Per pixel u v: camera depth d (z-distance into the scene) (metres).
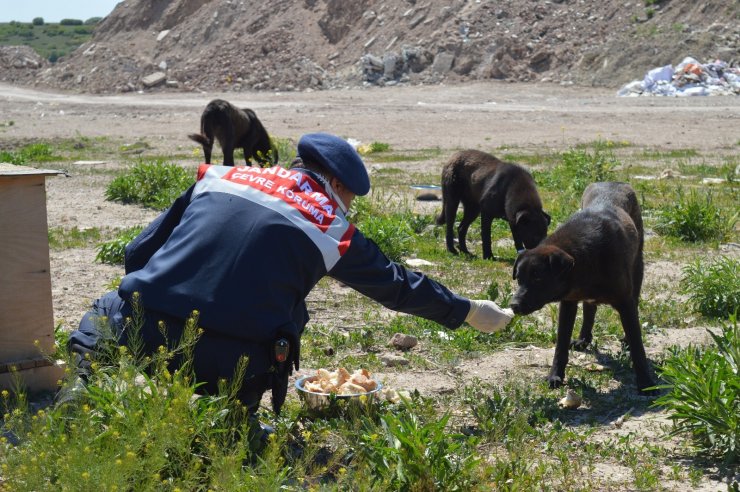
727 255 10.41
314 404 4.79
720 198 14.16
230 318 4.06
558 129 28.30
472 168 10.88
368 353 6.57
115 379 3.88
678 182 16.28
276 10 57.44
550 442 4.72
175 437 3.55
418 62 48.56
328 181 4.40
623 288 6.02
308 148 4.39
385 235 10.16
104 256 9.70
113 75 56.12
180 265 4.14
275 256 4.12
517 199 10.27
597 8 47.88
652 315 7.71
